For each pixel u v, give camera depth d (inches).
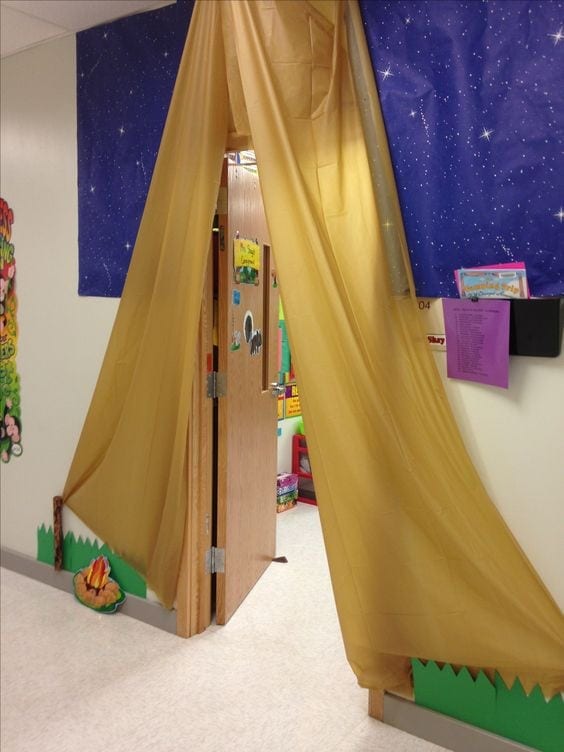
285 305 77.0
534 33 63.5
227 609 105.6
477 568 71.3
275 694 87.0
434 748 76.7
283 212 76.1
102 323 106.0
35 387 117.6
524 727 71.9
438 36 69.1
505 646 70.4
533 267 65.6
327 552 77.7
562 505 67.8
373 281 73.4
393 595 75.0
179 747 76.5
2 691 86.5
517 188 65.8
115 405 100.7
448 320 71.6
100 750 75.8
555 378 67.1
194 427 97.5
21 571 122.9
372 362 73.8
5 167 118.6
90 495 106.7
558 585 68.8
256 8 76.5
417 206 72.2
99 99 101.1
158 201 91.5
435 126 70.2
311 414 76.7
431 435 72.9
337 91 74.0
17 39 106.4
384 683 79.0
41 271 114.3
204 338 97.8
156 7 93.7
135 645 98.4
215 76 83.4
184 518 98.3
